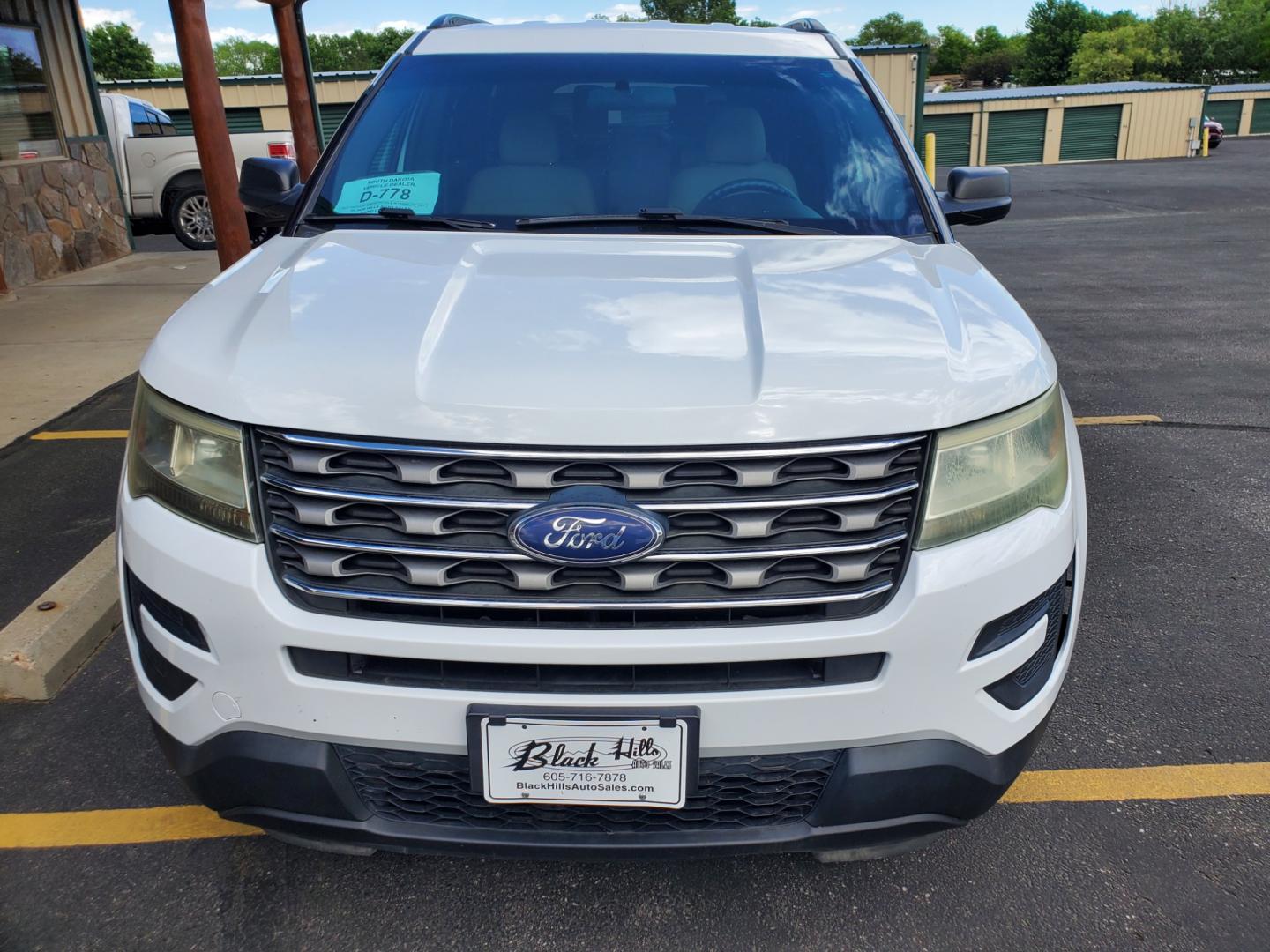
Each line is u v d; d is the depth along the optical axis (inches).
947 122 1549.0
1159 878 86.6
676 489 64.3
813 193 106.5
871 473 65.2
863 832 69.9
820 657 65.4
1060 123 1526.8
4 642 112.7
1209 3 3031.5
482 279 81.1
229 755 68.9
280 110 1116.5
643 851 68.6
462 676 65.7
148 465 71.7
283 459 66.1
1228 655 121.6
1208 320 312.3
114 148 447.5
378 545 64.5
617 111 113.7
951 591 66.2
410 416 63.9
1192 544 151.4
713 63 120.7
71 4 379.2
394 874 86.7
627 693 64.7
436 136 111.8
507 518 63.7
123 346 255.9
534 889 85.0
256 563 66.1
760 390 65.1
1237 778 99.7
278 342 70.6
